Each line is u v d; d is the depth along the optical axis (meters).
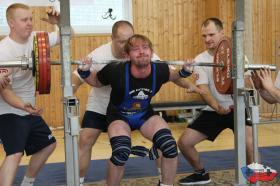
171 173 2.48
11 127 2.70
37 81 2.34
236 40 2.46
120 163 2.39
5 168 2.64
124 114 2.58
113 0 6.62
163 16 6.95
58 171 4.02
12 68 2.62
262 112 6.84
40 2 5.00
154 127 2.51
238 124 2.51
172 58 7.04
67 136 2.21
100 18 6.59
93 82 2.66
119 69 2.49
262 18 6.93
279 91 2.49
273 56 6.98
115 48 2.91
